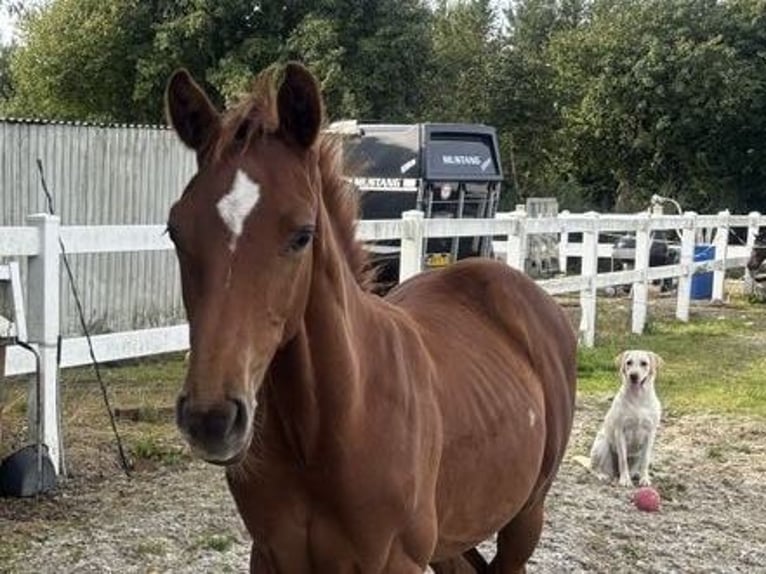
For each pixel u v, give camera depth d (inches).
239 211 85.6
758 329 531.2
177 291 426.3
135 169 410.9
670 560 201.5
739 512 235.1
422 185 476.1
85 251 234.8
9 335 214.7
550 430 143.9
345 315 100.4
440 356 120.6
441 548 120.3
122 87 1024.9
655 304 623.2
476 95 1294.3
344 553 103.6
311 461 99.6
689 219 548.4
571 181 1316.4
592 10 1596.9
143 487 222.8
